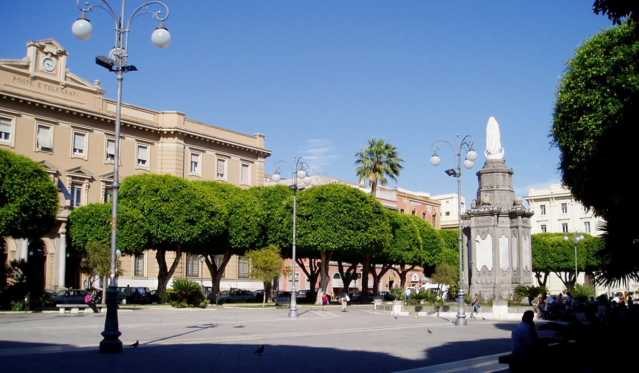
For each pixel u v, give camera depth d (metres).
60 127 57.94
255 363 15.96
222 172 73.62
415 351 19.42
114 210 18.09
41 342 20.20
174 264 52.41
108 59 18.48
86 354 17.08
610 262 18.86
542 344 13.23
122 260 61.91
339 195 57.66
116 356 16.80
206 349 19.11
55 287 50.75
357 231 57.56
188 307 47.47
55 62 57.84
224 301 62.41
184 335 24.36
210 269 56.72
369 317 40.16
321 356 17.80
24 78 55.22
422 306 42.59
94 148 60.84
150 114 67.00
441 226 112.69
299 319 37.16
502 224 42.59
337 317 39.94
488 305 39.69
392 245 68.19
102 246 45.31
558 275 86.19
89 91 60.56
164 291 52.06
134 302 52.12
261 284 77.06
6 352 17.28
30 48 55.91
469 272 43.75
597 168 20.52
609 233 18.81
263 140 79.12
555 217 104.56
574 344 14.44
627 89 24.23
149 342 21.23
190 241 50.56
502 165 43.69
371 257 68.06
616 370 14.09
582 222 101.62
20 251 51.03
